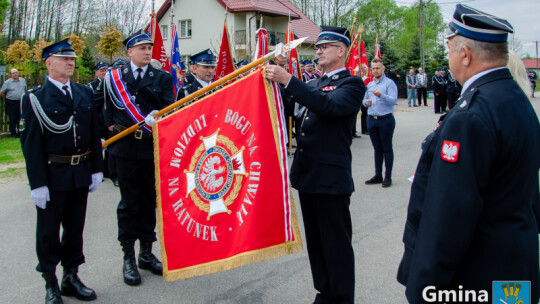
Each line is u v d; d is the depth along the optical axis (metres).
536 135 1.72
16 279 3.78
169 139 2.93
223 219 2.84
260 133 2.79
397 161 8.66
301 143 3.04
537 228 1.77
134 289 3.59
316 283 3.17
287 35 7.61
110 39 21.73
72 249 3.47
